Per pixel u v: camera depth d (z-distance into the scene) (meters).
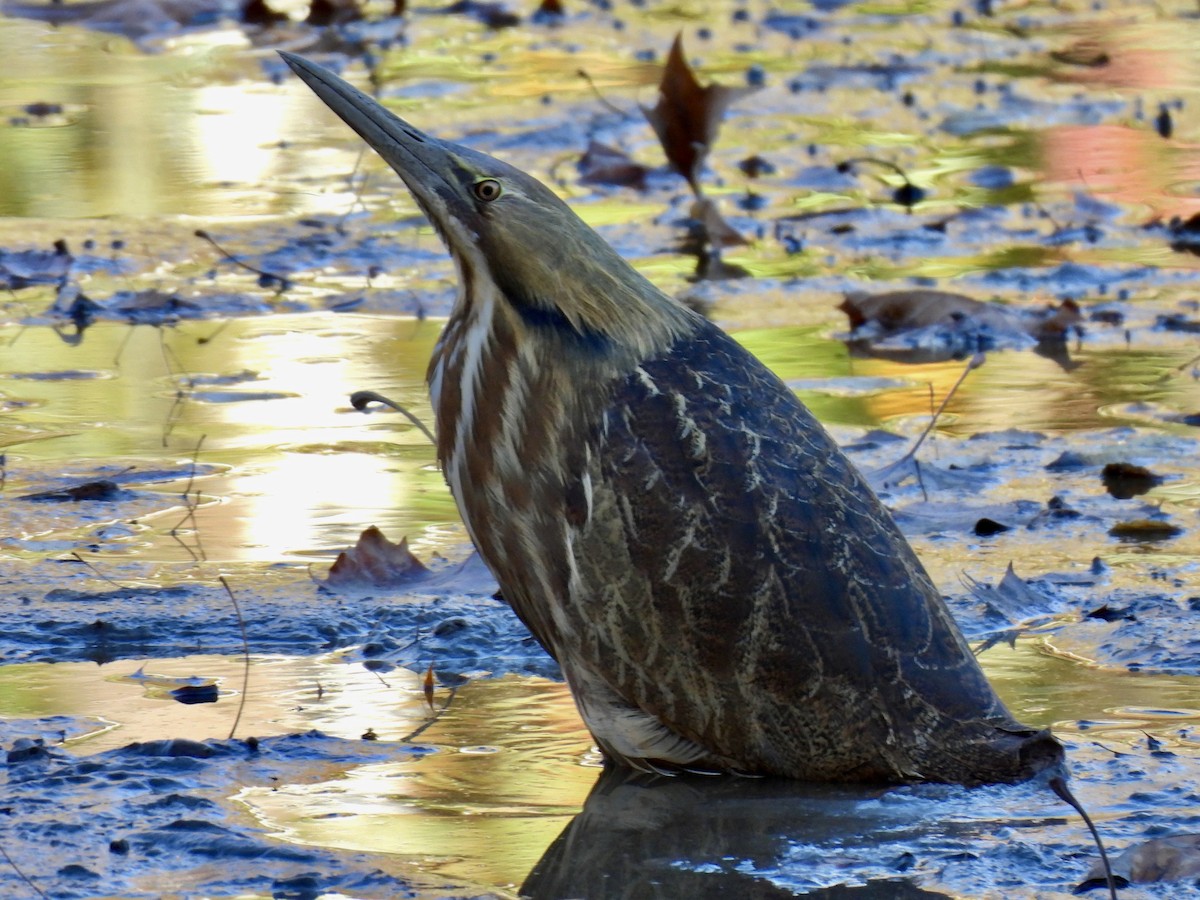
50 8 33.31
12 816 7.53
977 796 7.88
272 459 13.23
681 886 6.96
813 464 8.27
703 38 31.67
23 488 12.48
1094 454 13.05
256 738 8.48
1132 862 6.94
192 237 19.47
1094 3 35.81
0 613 10.26
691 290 17.50
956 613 10.30
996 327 16.17
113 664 9.59
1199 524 11.78
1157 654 9.53
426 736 8.63
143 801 7.71
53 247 18.91
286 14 33.53
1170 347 15.80
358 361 15.38
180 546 11.48
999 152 23.78
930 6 35.66
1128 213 20.72
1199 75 28.38
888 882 6.97
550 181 21.92
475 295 8.96
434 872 7.08
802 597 8.00
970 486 12.53
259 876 7.01
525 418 8.59
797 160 23.28
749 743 8.16
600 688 8.41
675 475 8.16
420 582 10.86
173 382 14.93
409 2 35.25
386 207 20.88
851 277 18.08
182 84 27.80
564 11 34.59
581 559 8.30
